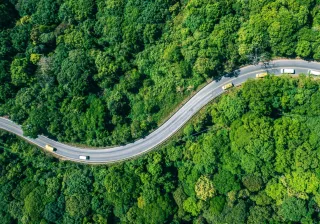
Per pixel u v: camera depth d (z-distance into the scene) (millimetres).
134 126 171375
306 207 147625
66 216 174750
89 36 181625
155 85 171500
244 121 153000
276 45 150625
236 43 155125
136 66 175875
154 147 173500
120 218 171625
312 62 152000
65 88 182750
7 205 182500
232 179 155375
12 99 190750
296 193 147875
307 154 145125
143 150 175125
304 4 147000
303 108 148750
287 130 148000
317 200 145625
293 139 147375
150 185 166000
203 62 157875
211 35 158000
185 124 168875
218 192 159375
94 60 179250
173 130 170875
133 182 167500
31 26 190500
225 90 162750
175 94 168625
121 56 175375
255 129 150000
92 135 179125
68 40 183375
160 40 170125
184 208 163000
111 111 175375
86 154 183500
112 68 174000
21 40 189500
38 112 183875
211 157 156625
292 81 151125
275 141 149750
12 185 182875
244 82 159125
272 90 150250
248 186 154000
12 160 189250
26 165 188125
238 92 156875
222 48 156500
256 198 154250
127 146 177500
